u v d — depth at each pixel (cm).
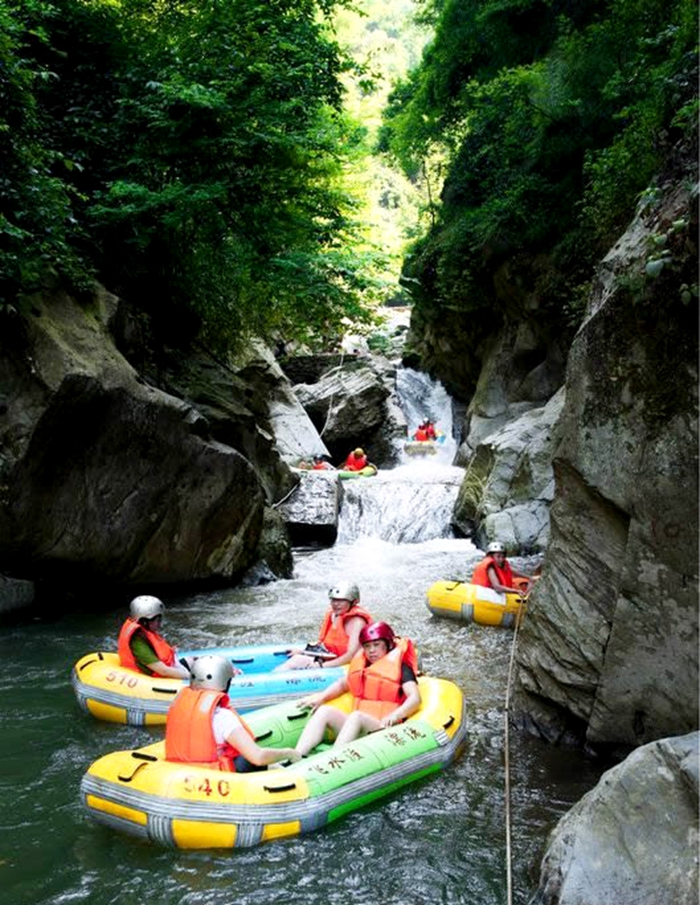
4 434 897
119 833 480
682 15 992
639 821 363
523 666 630
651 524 496
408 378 2483
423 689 649
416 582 1203
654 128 1011
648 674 509
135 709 654
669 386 484
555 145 1644
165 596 1114
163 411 1039
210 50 1260
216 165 1248
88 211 1165
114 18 1296
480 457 1542
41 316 945
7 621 951
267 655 769
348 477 1880
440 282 2011
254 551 1227
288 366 2547
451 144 2212
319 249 1363
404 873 442
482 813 507
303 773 499
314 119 1334
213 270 1475
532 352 1847
